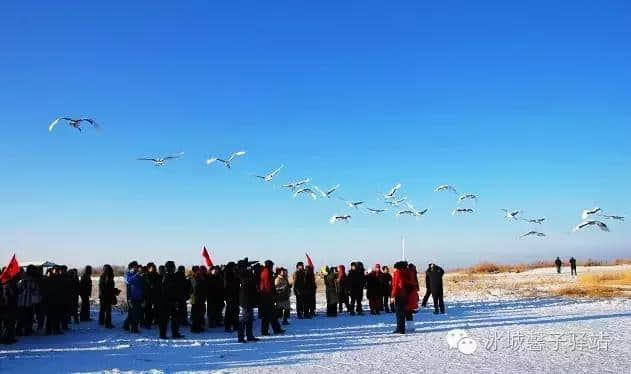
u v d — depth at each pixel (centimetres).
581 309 2250
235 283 1828
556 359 1201
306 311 2216
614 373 1045
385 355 1292
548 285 3819
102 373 1112
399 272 1683
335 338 1599
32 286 1736
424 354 1294
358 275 2302
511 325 1780
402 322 1662
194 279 1809
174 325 1650
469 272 6781
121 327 1925
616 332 1580
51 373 1121
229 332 1797
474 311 2286
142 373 1104
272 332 1775
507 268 7112
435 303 2242
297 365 1188
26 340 1630
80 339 1642
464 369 1105
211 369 1155
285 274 1989
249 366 1186
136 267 1828
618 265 7319
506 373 1059
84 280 2097
